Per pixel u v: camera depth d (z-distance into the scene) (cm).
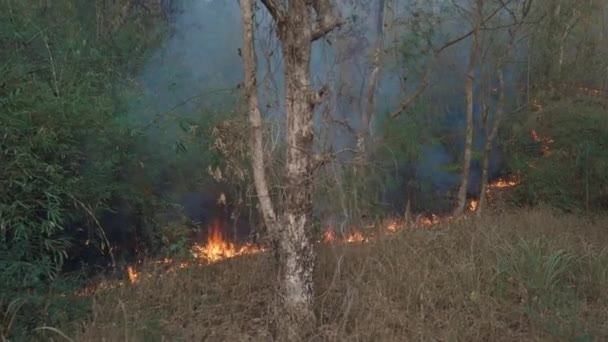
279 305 477
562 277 582
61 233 598
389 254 629
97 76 612
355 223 700
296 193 473
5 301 439
